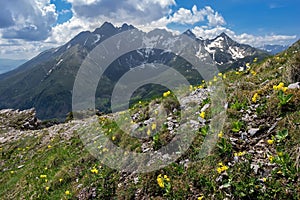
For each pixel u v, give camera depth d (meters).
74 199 12.18
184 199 8.98
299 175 7.47
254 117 10.54
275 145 8.89
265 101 11.12
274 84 11.91
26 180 18.86
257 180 7.96
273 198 7.36
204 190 8.86
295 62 11.56
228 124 10.68
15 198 17.00
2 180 23.16
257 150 9.14
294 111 9.67
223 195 8.25
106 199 11.21
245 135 9.95
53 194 14.23
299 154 7.85
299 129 8.73
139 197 10.26
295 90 10.34
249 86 13.30
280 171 7.79
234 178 8.42
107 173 12.38
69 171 15.11
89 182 12.62
